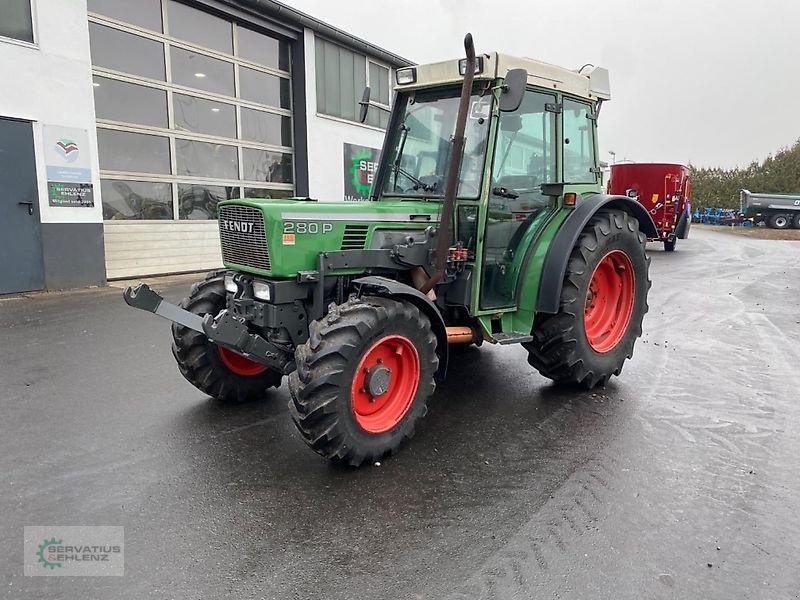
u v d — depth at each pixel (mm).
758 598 2088
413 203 3916
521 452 3285
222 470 3051
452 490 2854
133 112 9641
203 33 10570
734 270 11750
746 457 3215
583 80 4492
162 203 10227
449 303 3875
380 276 3660
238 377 3994
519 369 4918
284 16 11312
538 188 4211
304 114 12258
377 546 2393
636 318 4637
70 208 8422
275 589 2123
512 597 2084
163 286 8977
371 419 3172
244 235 3443
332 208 3453
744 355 5293
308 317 3443
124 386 4355
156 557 2303
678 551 2361
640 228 4969
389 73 14578
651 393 4277
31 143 7938
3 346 5434
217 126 10984
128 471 3023
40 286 8258
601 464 3133
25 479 2926
